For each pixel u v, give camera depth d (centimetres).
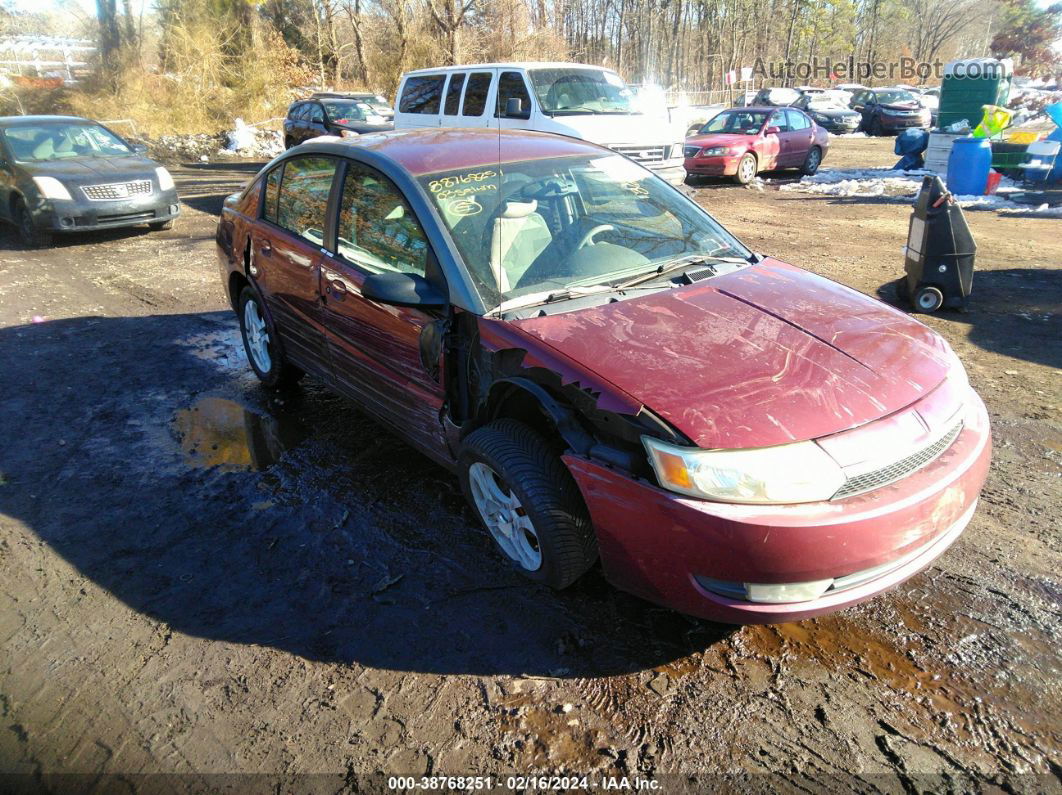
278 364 505
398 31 2873
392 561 337
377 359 375
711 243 382
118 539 362
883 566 250
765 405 251
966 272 647
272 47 2919
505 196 360
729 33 5347
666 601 260
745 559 236
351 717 255
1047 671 261
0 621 310
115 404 516
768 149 1524
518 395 308
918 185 1361
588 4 4831
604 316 303
